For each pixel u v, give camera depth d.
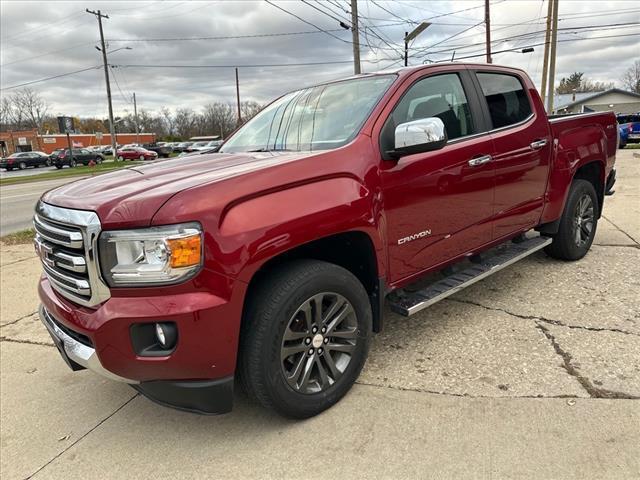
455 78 3.62
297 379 2.59
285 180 2.47
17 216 12.56
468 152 3.43
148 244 2.17
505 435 2.45
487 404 2.70
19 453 2.63
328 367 2.75
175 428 2.75
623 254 5.16
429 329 3.67
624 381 2.83
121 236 2.19
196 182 2.38
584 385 2.82
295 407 2.59
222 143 4.06
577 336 3.40
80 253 2.31
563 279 4.48
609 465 2.21
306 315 2.57
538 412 2.60
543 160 4.20
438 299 3.25
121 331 2.21
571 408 2.62
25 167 44.28
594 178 5.17
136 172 2.97
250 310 2.43
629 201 8.34
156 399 2.41
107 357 2.27
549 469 2.21
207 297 2.21
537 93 4.37
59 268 2.51
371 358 3.31
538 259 5.11
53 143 76.69
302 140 3.25
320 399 2.69
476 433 2.48
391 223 2.95
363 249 2.90
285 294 2.44
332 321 2.71
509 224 3.97
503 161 3.74
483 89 3.81
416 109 3.24
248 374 2.45
